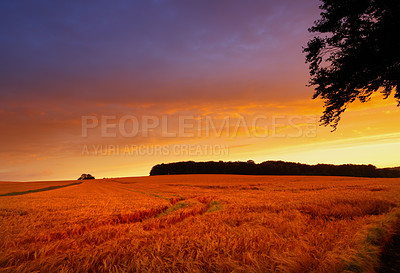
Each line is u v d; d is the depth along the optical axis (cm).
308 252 474
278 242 557
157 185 6744
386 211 1077
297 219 898
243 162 12394
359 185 3956
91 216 1316
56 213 1507
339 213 1069
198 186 5825
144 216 1524
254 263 420
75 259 516
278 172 11506
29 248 639
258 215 1070
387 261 523
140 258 474
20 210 1714
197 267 434
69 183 10631
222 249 512
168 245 559
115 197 2998
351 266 424
